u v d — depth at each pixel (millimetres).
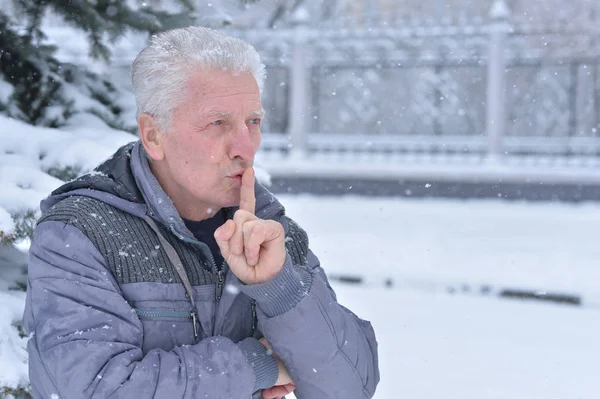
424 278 9969
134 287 1759
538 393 5949
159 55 1756
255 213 1954
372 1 32438
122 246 1775
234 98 1739
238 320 1868
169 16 4262
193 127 1736
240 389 1715
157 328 1765
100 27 4086
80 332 1678
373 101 26672
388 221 14508
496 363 6750
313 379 1805
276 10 26109
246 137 1747
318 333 1771
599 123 26266
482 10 31484
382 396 5723
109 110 4262
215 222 1965
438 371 6453
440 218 15094
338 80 26719
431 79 26234
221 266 1879
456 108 26109
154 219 1827
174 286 1791
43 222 1790
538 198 18469
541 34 20672
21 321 3139
